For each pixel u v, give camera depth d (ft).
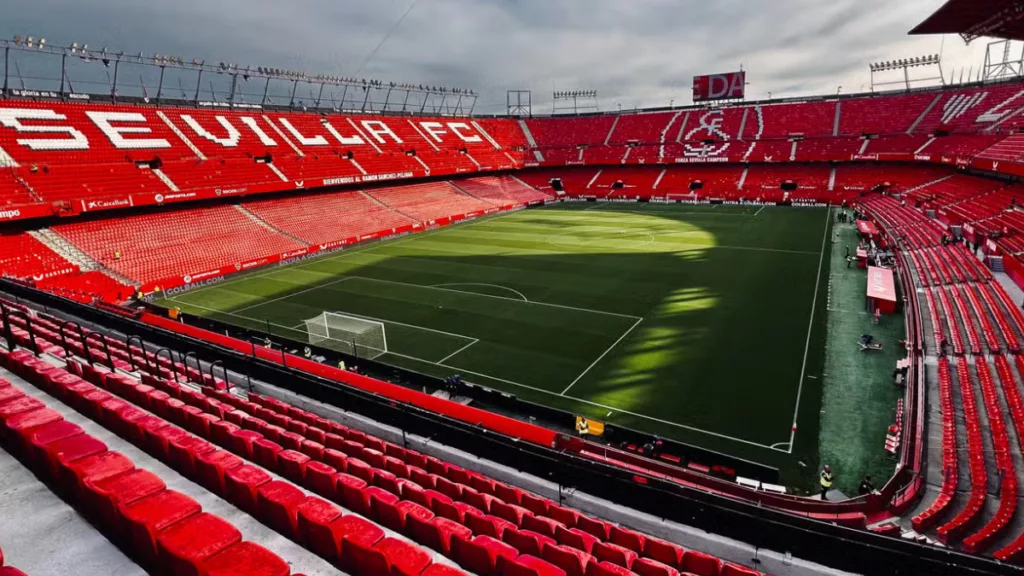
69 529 24.14
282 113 233.76
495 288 129.49
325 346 94.48
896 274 127.03
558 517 38.11
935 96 244.42
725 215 221.87
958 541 42.04
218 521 22.04
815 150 255.50
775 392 76.18
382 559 21.85
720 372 82.69
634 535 34.27
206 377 68.28
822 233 177.27
